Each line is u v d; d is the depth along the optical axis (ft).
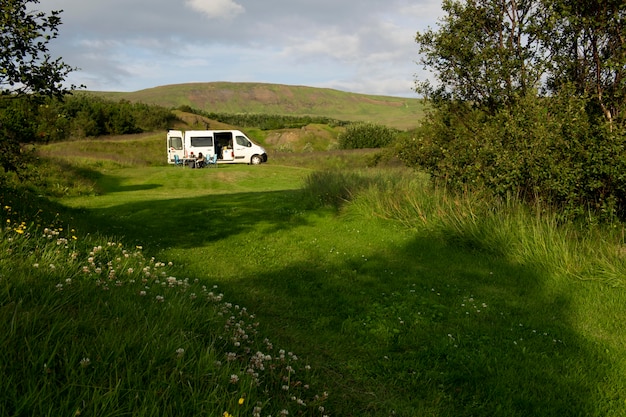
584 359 15.21
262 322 17.72
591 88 31.60
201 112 314.96
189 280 21.22
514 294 22.16
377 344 16.57
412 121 575.79
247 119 333.62
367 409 11.84
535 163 28.89
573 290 21.91
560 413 12.17
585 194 27.58
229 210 45.70
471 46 38.06
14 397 7.43
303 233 35.96
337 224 38.42
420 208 35.83
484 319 18.89
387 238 32.96
